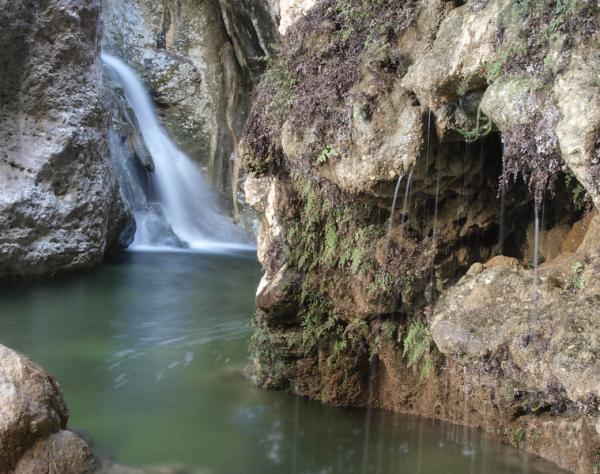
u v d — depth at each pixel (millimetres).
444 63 3695
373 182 4098
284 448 4656
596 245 3566
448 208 4480
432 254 4574
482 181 4352
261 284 5828
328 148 4301
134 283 10938
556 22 3191
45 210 11023
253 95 5453
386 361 5070
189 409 5398
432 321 3982
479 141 4172
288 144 4590
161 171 16469
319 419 5094
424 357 4816
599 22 3072
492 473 4117
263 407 5398
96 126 11984
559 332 3387
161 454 4594
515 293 3695
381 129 4062
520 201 4371
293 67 4867
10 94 10844
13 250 10609
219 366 6527
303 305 5293
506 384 3926
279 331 5438
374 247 4719
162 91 17594
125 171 14781
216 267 12695
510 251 4617
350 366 5203
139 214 14797
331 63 4598
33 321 8492
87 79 11836
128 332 7965
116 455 4578
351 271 4953
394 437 4703
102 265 12312
